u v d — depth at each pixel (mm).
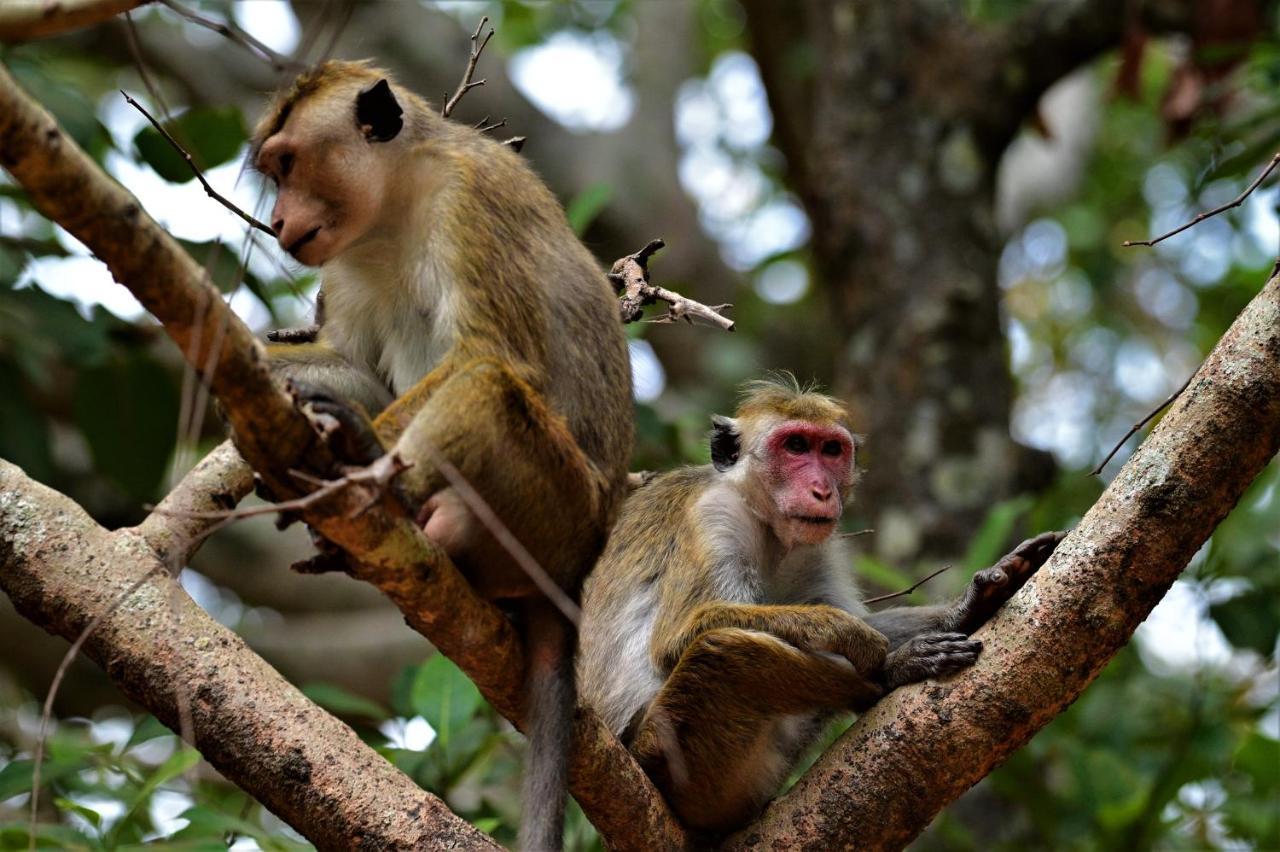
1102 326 22875
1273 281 7227
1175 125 14711
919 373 15469
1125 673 13164
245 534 18297
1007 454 15312
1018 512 11141
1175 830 12477
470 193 7746
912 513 14961
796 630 8750
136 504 13227
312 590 18609
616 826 7395
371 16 19625
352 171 7926
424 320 8031
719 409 20453
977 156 16297
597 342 7891
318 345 8367
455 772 9531
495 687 6938
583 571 7430
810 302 23609
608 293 8125
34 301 10781
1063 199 23719
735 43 26328
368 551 6086
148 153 9922
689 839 8430
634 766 7387
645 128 23547
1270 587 11969
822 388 12938
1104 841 11609
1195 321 22703
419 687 9336
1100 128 24578
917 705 7379
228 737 6938
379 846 6824
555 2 24766
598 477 7531
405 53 19688
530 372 7496
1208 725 11586
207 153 10031
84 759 8430
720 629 8812
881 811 7363
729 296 22781
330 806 6867
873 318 15906
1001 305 16672
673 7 25312
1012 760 11391
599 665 9680
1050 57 16375
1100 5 16188
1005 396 15688
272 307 10180
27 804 10297
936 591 14000
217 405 6508
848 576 10398
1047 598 7285
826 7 17781
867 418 15586
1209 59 13328
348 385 8109
